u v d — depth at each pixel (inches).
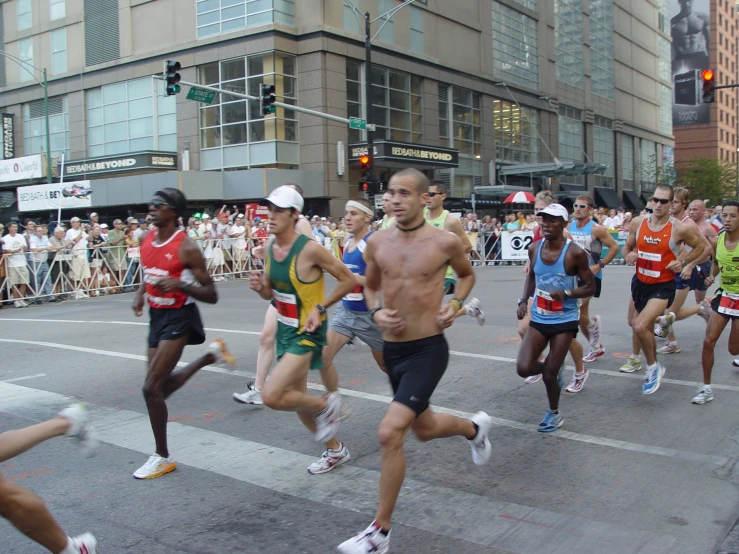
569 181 2064.5
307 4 1200.2
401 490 171.9
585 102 2107.5
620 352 335.0
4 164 1465.3
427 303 147.7
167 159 1288.1
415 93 1417.3
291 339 175.2
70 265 669.3
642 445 202.1
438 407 243.3
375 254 154.9
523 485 174.2
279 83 1193.4
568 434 213.3
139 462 194.9
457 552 139.9
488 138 1635.1
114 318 502.0
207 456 198.5
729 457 191.0
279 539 146.9
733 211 233.1
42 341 401.7
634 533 146.9
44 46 1510.8
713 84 735.1
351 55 1241.4
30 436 117.3
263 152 1204.5
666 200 253.3
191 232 789.2
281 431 221.3
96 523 155.3
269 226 172.4
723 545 140.8
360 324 224.4
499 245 981.2
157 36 1327.5
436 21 1460.4
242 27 1213.7
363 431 219.0
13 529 154.3
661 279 257.4
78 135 1467.8
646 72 2652.6
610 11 2315.5
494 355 331.9
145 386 181.2
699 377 281.6
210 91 751.7
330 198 1216.8
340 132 1230.9
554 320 212.1
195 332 187.2
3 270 599.2
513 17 1729.8
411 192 147.2
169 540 146.9
